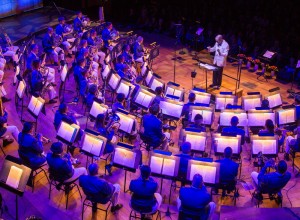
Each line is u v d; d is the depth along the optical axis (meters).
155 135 10.52
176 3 23.80
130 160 8.88
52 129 11.97
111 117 10.28
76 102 13.43
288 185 10.47
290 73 17.95
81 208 9.20
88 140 9.35
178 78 17.83
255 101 12.79
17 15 20.73
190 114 11.45
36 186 9.73
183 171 9.12
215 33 21.08
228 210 8.97
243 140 10.64
